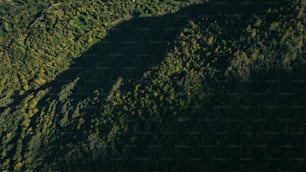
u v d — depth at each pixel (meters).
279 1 146.62
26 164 153.12
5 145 162.00
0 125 169.00
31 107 169.62
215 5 161.88
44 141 156.38
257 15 147.12
